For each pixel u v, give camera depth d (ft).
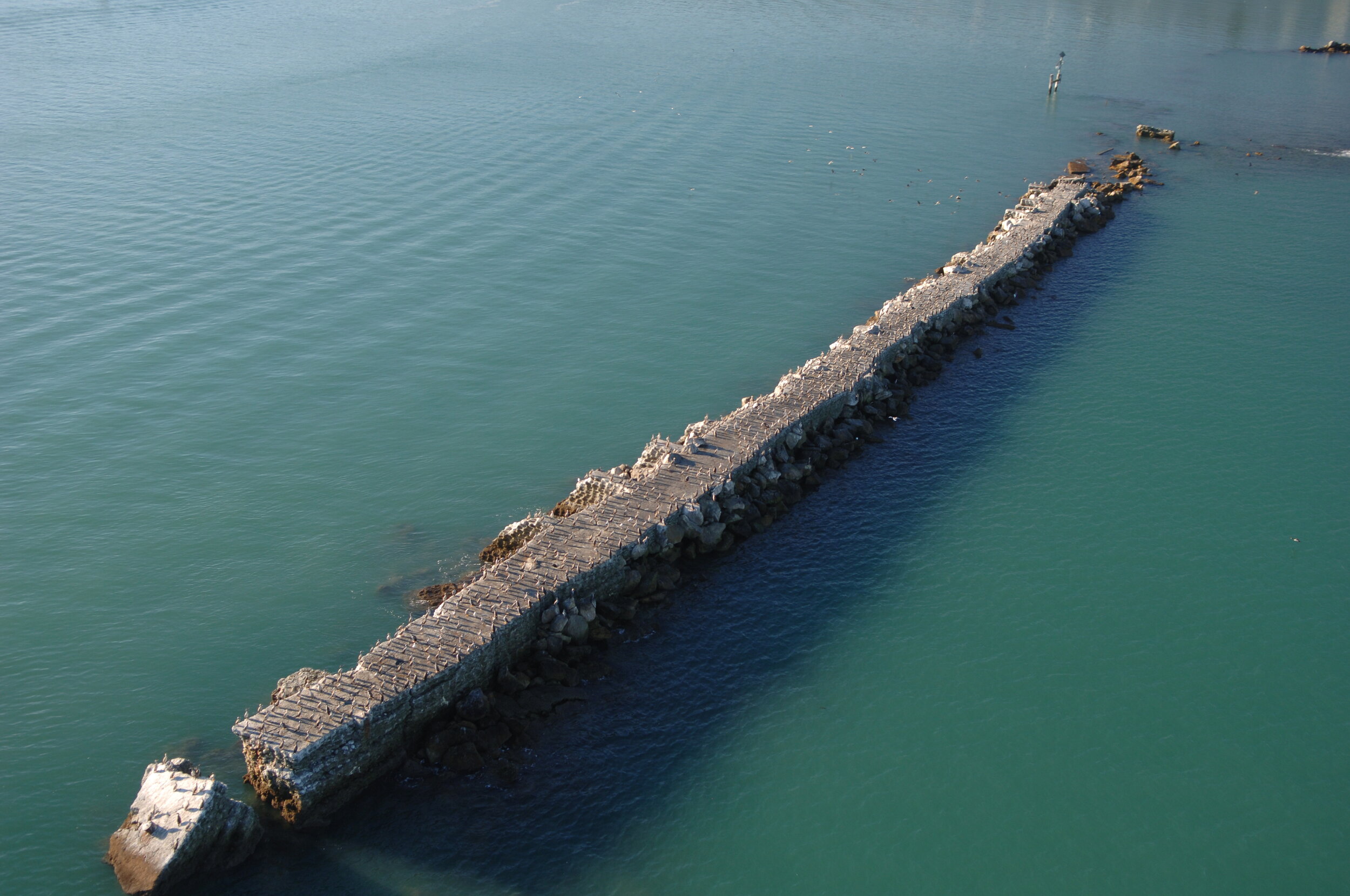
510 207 349.82
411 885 126.62
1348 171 423.23
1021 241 322.75
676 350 262.67
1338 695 164.25
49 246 303.27
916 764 148.97
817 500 208.23
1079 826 141.18
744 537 195.21
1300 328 287.28
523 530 182.91
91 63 497.05
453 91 480.64
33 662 158.71
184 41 547.08
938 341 267.80
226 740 145.69
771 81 526.98
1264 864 136.87
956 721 156.56
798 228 345.72
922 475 217.97
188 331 260.62
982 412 242.58
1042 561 192.24
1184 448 229.04
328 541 188.85
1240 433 235.20
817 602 179.83
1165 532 201.26
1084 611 179.93
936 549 194.59
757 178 390.63
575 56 558.15
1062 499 210.38
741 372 253.24
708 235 336.49
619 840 134.72
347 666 159.12
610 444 222.28
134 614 169.37
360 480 207.21
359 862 129.08
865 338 253.24
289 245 312.50
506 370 250.37
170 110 434.30
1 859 127.03
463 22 632.38
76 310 268.00
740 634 171.42
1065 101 515.50
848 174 399.03
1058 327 286.87
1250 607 182.09
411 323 270.26
